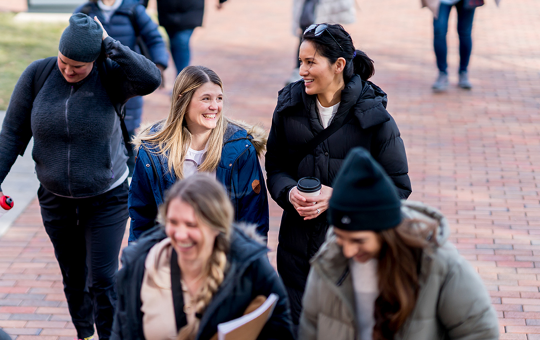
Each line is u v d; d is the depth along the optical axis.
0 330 3.47
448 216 6.54
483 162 7.75
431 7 9.52
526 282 5.40
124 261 2.63
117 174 4.25
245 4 16.67
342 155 3.67
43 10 14.41
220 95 3.70
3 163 4.08
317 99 3.70
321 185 3.60
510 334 4.74
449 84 10.39
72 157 3.99
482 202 6.81
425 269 2.40
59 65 3.86
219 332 2.37
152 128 3.90
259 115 9.17
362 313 2.61
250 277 2.58
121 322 2.69
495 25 13.96
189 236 2.38
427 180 7.32
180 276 2.60
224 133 3.80
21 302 5.36
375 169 2.28
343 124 3.63
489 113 9.22
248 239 2.58
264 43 13.12
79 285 4.54
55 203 4.21
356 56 3.68
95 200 4.19
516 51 12.10
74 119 3.93
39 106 3.96
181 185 2.40
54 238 4.35
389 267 2.38
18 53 11.73
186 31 8.92
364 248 2.36
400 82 10.52
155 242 2.66
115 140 4.20
